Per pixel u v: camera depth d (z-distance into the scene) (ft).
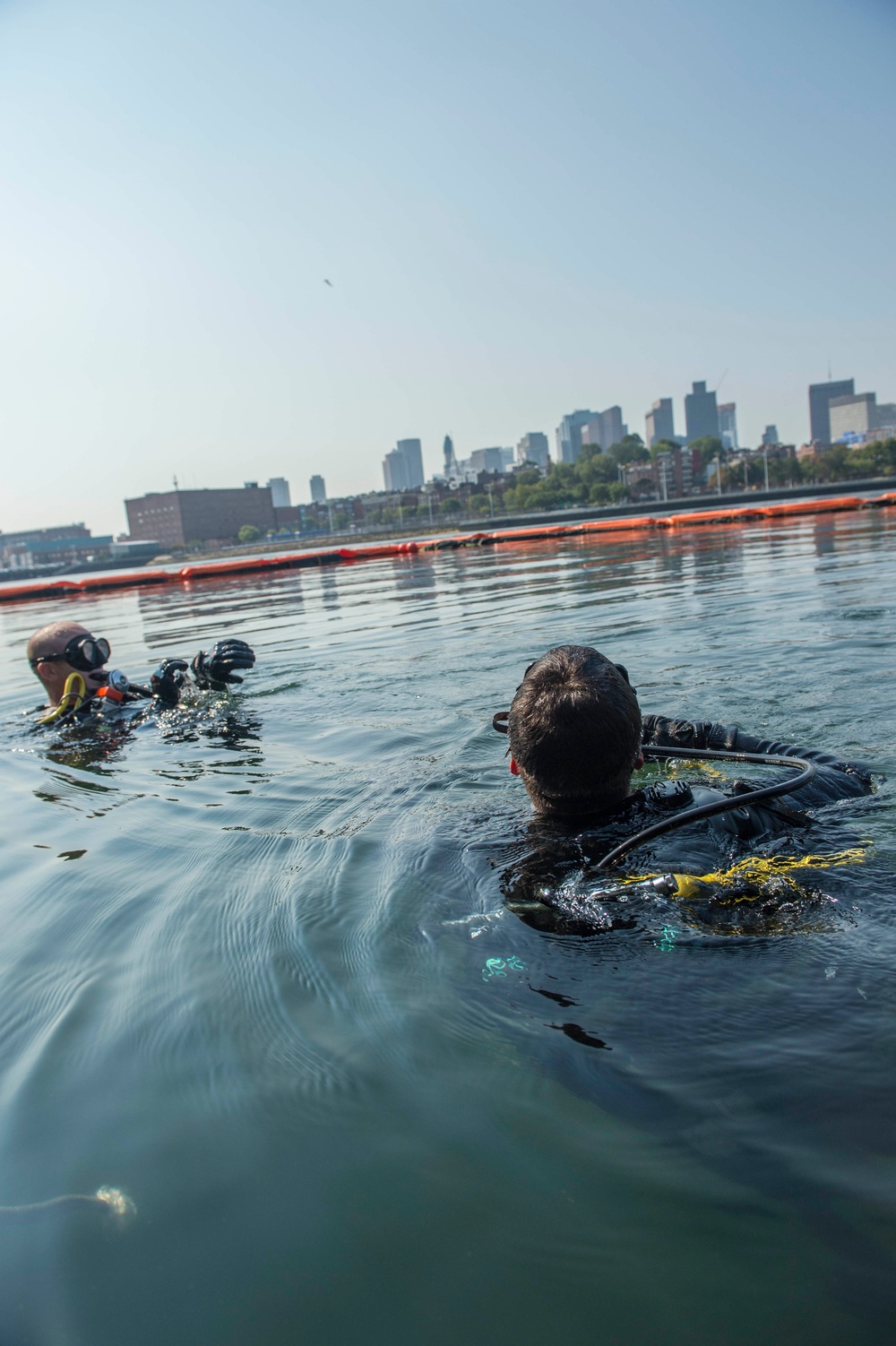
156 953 6.21
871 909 5.25
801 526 64.90
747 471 586.04
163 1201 3.78
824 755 8.04
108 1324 3.20
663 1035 4.31
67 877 8.05
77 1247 3.56
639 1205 3.43
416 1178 3.73
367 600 36.06
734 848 6.08
